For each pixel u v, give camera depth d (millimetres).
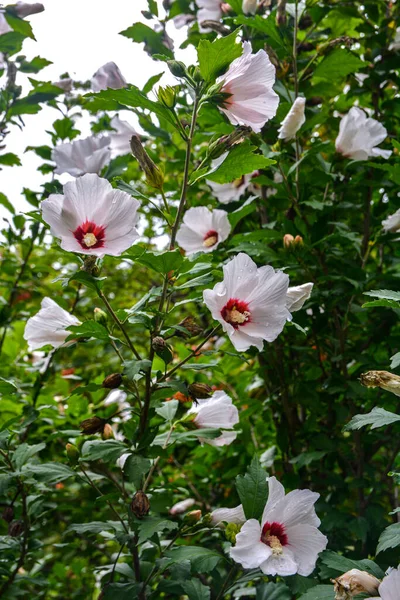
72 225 711
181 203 744
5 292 1333
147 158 750
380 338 1054
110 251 701
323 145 948
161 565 814
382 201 1102
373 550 938
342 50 1024
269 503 732
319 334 1032
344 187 1031
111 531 906
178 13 1245
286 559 716
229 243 998
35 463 940
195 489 1211
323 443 972
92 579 1399
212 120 1102
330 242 1025
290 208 1061
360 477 971
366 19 1163
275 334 740
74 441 1048
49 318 812
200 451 1153
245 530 702
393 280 1016
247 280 740
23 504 876
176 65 741
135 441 767
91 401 1303
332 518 915
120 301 1981
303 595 684
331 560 715
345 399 1050
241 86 743
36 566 1296
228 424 829
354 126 979
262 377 1096
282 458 1053
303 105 932
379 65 1114
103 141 1053
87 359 1648
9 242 1273
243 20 996
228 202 1115
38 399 1119
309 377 1094
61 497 1242
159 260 715
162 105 748
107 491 1108
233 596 930
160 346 712
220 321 714
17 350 1325
